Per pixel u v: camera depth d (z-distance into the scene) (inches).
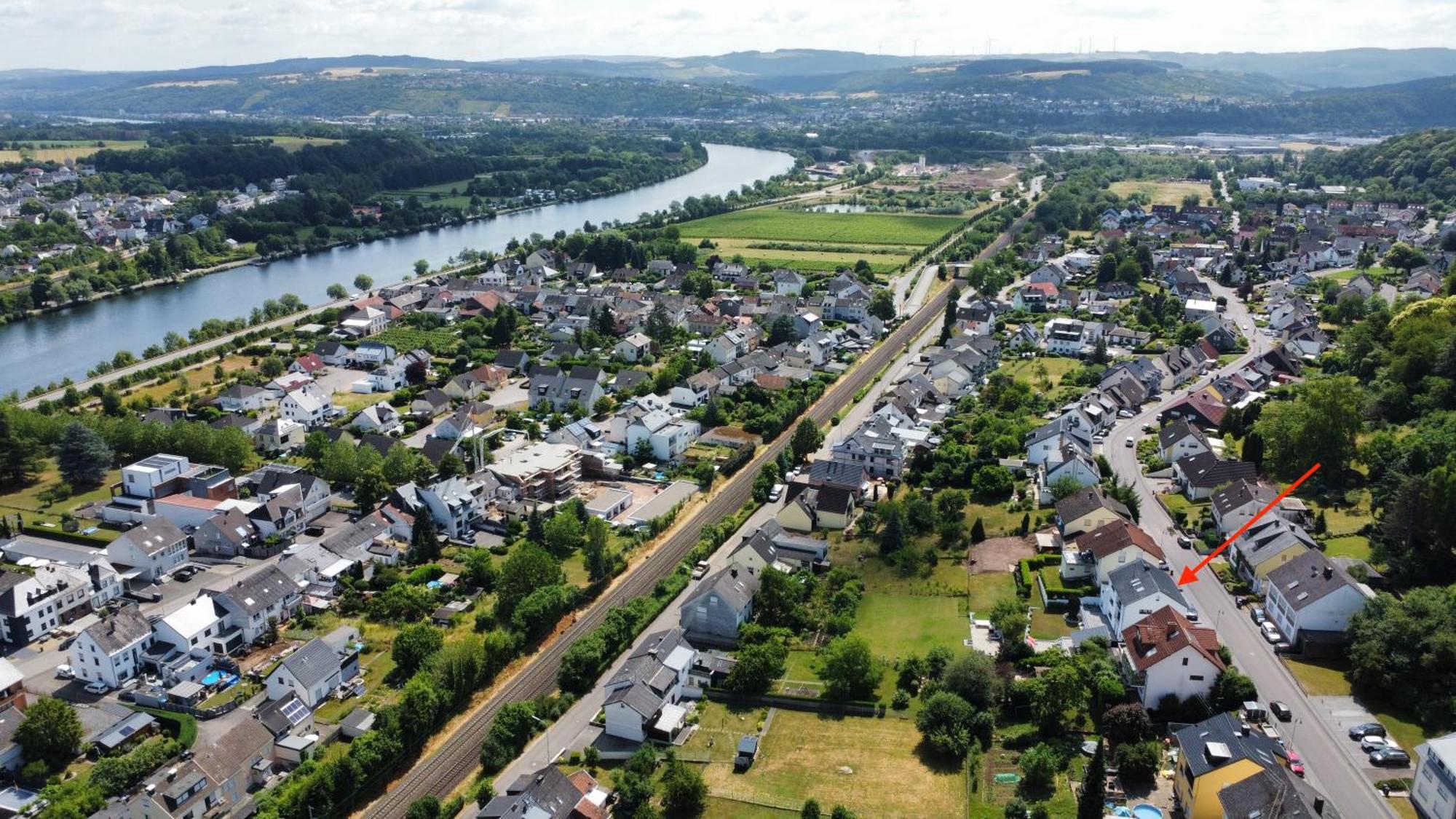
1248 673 4394.7
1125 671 4345.5
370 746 4020.7
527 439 7696.9
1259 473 6437.0
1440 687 4052.7
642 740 4232.3
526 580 5201.8
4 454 6825.8
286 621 5236.2
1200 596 5128.0
